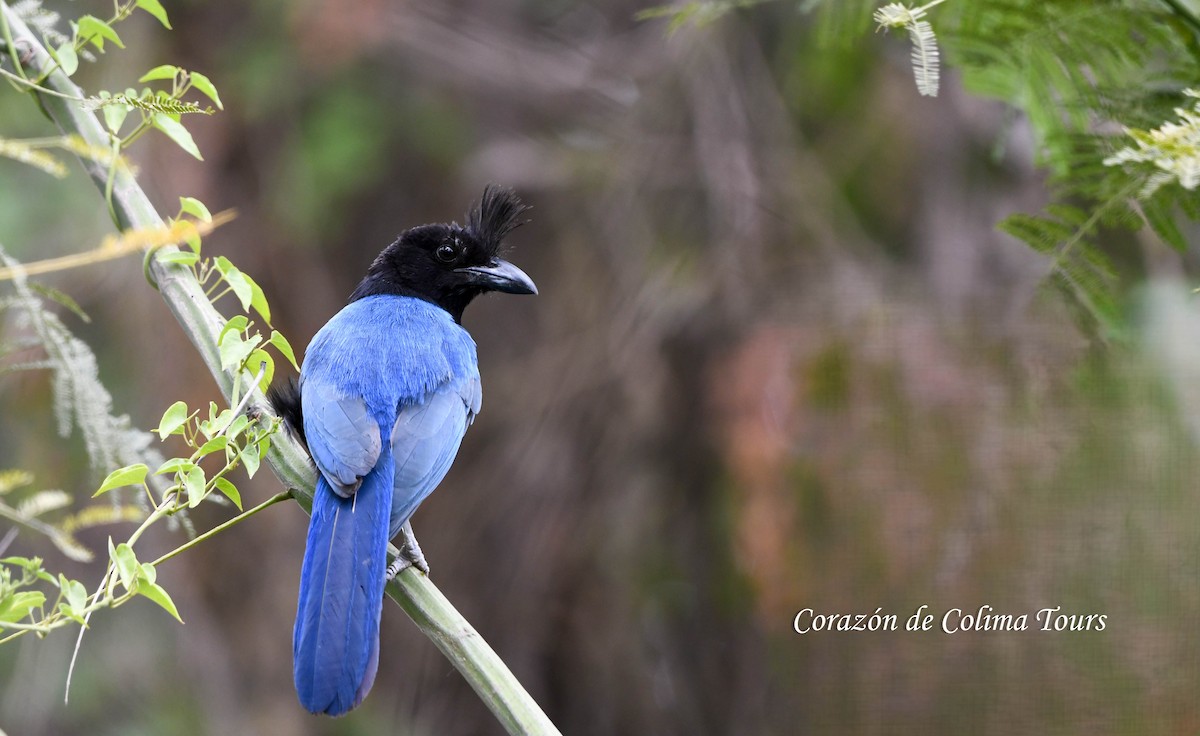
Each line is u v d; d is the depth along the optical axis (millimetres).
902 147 14086
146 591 5074
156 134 14141
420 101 15227
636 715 13594
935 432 11266
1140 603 8938
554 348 14039
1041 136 6488
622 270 13766
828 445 11906
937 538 10883
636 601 13672
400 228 15742
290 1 14555
